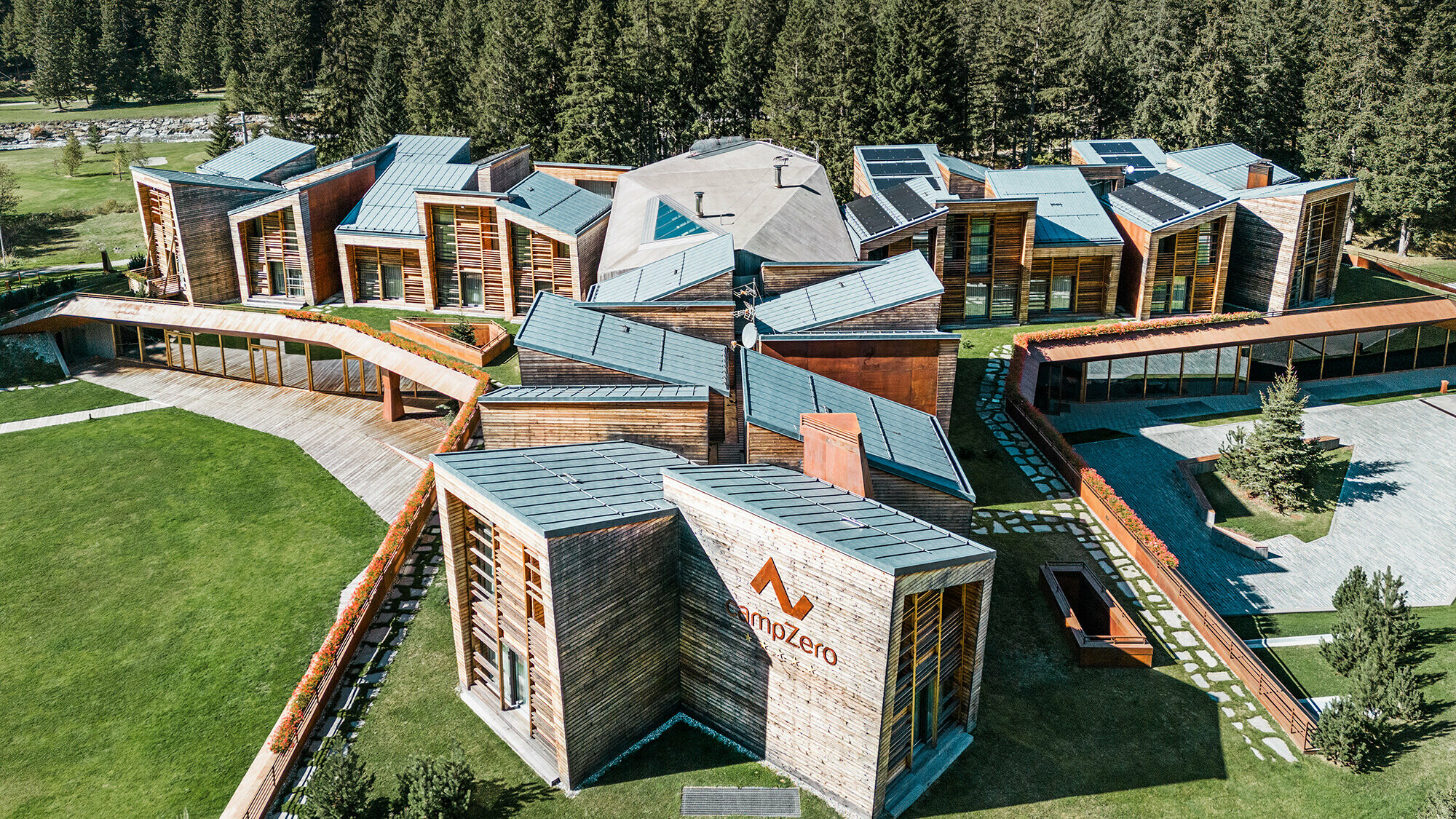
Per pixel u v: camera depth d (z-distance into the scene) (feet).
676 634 87.76
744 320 131.23
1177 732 87.20
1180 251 179.01
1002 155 345.31
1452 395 174.40
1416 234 266.98
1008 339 174.19
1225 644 95.81
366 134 310.24
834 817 78.13
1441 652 104.22
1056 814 78.64
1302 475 143.95
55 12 455.63
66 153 367.25
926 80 275.39
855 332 126.52
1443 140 237.25
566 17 308.81
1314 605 118.93
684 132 319.88
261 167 211.41
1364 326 172.24
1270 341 168.25
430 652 98.48
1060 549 114.42
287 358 178.19
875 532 77.61
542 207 179.32
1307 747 85.10
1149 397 169.78
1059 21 321.32
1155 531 133.90
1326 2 314.14
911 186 186.39
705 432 104.32
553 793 80.84
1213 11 277.44
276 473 149.48
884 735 74.79
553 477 88.02
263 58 373.20
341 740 85.51
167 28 474.90
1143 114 293.84
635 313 125.39
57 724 100.99
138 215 322.55
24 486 148.66
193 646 111.75
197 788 92.12
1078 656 95.25
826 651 76.07
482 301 185.88
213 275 189.47
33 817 89.51
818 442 93.04
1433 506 140.87
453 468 85.10
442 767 77.10
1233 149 211.20
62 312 188.14
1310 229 182.19
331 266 193.36
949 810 78.89
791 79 294.05
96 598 121.08
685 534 84.12
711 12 337.11
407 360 154.20
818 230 165.58
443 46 314.35
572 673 78.07
